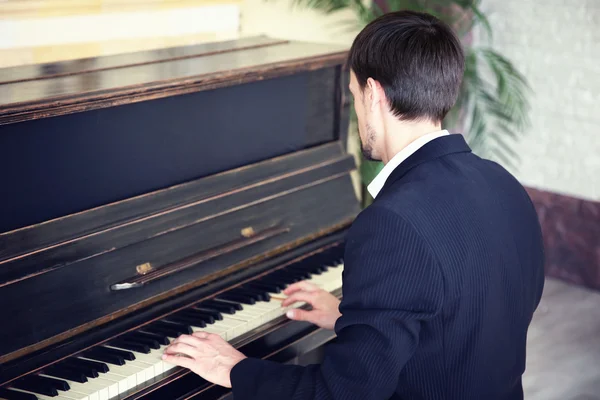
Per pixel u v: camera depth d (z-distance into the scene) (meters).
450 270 1.35
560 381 3.37
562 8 4.00
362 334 1.38
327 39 3.44
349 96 2.46
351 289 1.39
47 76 1.89
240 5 2.96
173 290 1.88
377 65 1.48
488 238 1.42
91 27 2.42
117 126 1.82
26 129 1.64
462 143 1.55
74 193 1.75
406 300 1.34
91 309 1.72
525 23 4.13
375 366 1.35
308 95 2.34
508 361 1.49
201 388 1.73
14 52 2.24
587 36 3.96
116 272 1.78
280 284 2.07
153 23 2.60
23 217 1.66
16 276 1.60
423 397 1.45
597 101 4.02
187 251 1.94
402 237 1.34
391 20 1.50
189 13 2.72
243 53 2.33
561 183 4.25
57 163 1.71
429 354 1.41
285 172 2.24
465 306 1.37
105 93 1.71
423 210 1.37
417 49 1.46
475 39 4.24
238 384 1.58
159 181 1.94
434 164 1.47
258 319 1.91
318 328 2.07
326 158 2.39
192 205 1.97
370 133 1.55
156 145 1.92
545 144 4.26
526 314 1.53
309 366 1.52
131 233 1.82
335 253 2.30
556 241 4.33
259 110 2.19
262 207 2.15
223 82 1.97
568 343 3.70
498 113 3.75
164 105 1.92
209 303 1.94
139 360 1.67
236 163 2.15
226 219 2.05
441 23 1.51
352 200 2.44
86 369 1.61
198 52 2.34
